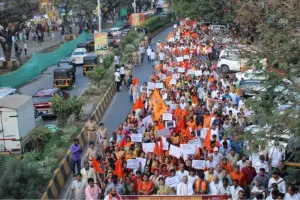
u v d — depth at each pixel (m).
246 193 14.82
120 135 18.77
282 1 12.59
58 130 24.53
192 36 50.53
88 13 77.69
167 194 14.07
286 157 14.42
